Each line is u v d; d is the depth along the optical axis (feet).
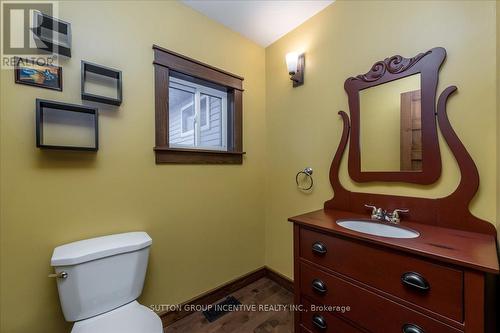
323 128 5.36
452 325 2.43
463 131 3.40
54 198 3.66
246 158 6.49
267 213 6.96
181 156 5.14
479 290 2.26
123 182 4.34
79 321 3.36
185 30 5.20
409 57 3.97
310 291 3.89
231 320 5.03
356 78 4.65
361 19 4.64
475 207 3.33
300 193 5.94
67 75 3.73
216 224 5.83
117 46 4.25
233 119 6.21
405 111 3.98
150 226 4.70
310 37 5.65
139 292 3.97
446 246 2.74
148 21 4.66
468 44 3.36
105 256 3.57
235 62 6.19
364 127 4.53
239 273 6.35
